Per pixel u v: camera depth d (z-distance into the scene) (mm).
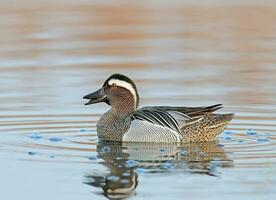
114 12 31391
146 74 20922
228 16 30500
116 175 11633
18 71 21375
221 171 11789
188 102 17344
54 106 17031
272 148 13359
